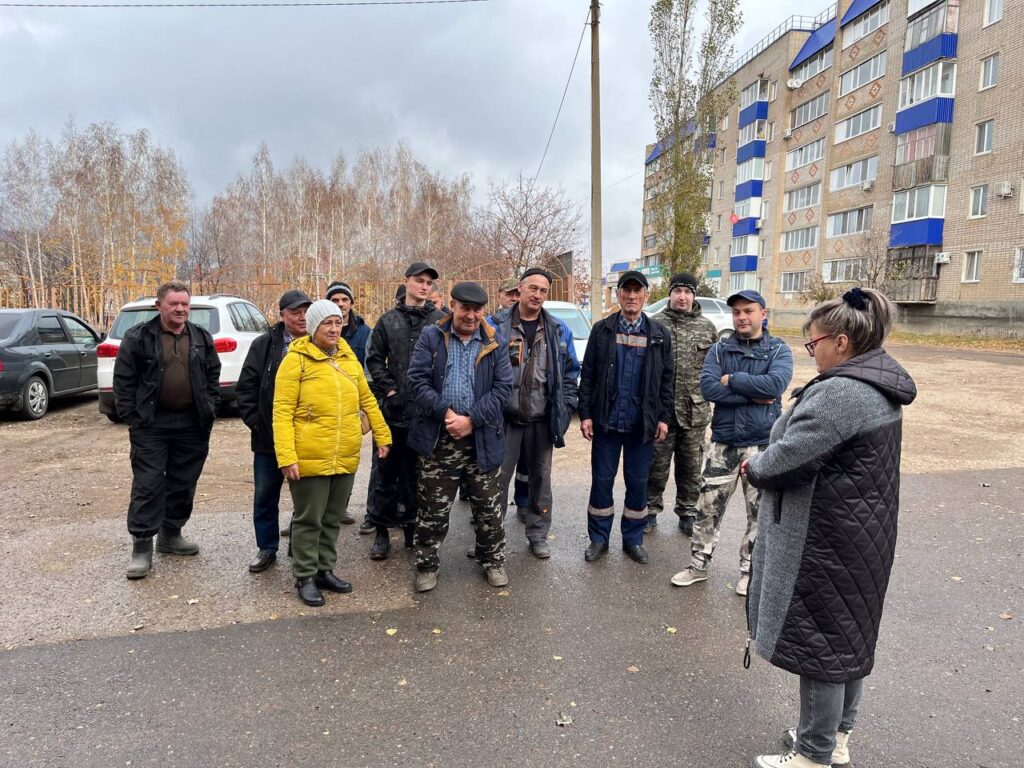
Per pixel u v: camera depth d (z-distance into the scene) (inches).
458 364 144.7
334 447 138.9
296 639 124.6
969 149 953.5
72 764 88.5
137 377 151.4
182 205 1261.1
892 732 99.0
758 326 148.2
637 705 105.0
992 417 374.9
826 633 81.4
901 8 1095.0
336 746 93.5
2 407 323.0
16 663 114.0
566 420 167.6
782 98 1469.0
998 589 151.3
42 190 1125.1
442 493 144.4
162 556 164.2
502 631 129.1
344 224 1478.8
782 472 82.4
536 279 161.2
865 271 1090.7
